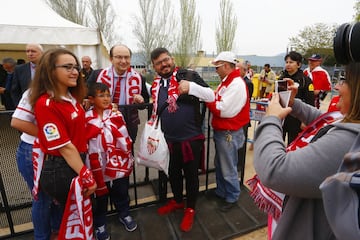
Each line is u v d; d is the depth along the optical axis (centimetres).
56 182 141
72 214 149
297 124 317
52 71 131
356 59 63
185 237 209
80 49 521
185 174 220
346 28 65
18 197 237
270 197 110
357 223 50
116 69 229
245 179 318
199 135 212
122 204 219
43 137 133
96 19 1898
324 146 68
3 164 216
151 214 240
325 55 1892
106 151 184
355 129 64
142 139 206
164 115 206
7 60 496
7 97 430
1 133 200
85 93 157
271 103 98
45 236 171
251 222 228
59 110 133
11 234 211
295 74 308
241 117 230
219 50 2156
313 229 81
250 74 983
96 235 202
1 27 416
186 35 2139
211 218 233
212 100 210
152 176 322
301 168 69
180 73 210
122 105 218
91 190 148
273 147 80
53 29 466
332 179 56
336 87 85
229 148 234
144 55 2188
